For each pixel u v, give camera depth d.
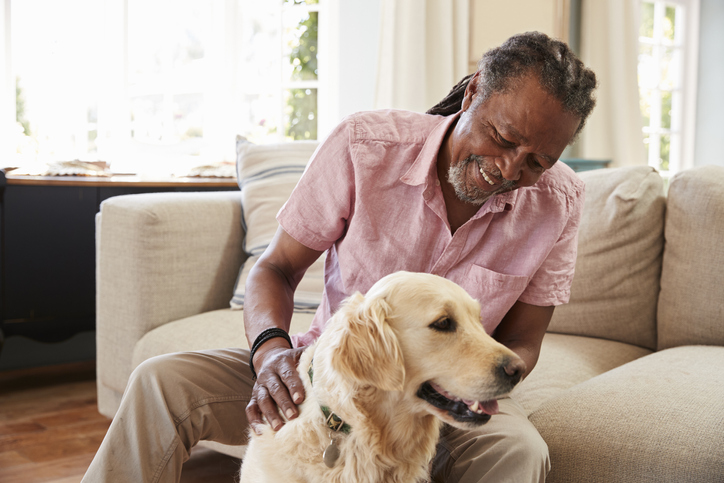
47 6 3.26
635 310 1.94
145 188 2.78
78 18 3.35
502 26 3.56
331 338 1.03
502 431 1.16
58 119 3.34
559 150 1.13
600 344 1.91
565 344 1.88
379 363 0.97
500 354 0.97
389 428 1.04
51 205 2.61
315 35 3.66
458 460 1.17
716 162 4.88
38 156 3.29
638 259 1.94
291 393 1.08
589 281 1.97
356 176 1.31
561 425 1.29
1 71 3.15
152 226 2.06
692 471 1.12
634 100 4.00
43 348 3.15
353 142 1.32
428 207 1.29
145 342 1.99
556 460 1.25
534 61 1.09
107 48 3.43
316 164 1.36
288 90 3.71
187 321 2.02
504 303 1.32
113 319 2.14
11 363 3.06
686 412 1.22
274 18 3.66
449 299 1.01
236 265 2.34
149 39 3.51
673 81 4.94
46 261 2.62
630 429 1.22
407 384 1.01
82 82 3.39
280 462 1.07
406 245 1.31
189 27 3.59
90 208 2.69
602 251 1.96
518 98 1.09
